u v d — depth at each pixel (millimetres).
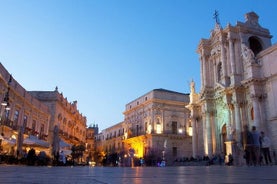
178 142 59312
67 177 4883
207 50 44062
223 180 4156
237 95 35812
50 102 50562
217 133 39594
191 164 38250
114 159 45031
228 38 39250
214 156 35969
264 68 34656
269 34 41562
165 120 59750
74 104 71812
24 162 21703
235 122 35562
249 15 41750
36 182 3564
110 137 89438
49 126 49281
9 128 31516
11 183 3295
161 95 60938
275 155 30391
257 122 32594
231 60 37781
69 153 36844
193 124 44469
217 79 41312
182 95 63062
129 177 5141
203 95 41875
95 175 5809
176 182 3809
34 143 26469
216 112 40500
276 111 32000
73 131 68375
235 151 29031
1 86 29234
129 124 71500
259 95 33688
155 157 49625
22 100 36344
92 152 84688
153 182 3824
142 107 64875
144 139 60281
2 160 19719
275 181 3805
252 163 16188
